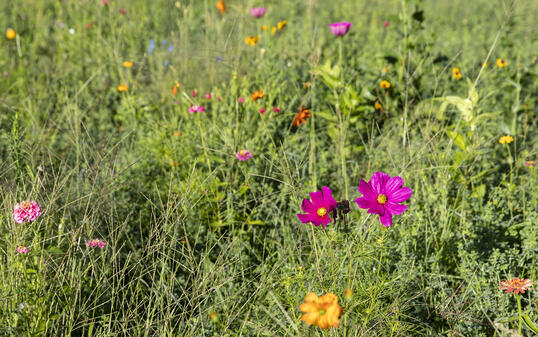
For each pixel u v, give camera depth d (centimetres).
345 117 414
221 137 375
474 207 326
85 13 650
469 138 346
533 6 697
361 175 373
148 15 759
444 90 471
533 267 259
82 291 254
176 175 355
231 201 314
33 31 652
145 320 247
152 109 450
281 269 262
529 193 326
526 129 409
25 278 229
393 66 475
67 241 263
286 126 413
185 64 510
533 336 239
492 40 630
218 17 654
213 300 261
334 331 210
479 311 252
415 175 312
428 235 291
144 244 299
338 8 820
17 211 224
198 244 297
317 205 212
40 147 354
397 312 230
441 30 791
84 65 589
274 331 226
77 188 296
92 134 423
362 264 251
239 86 427
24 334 220
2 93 500
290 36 631
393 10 812
